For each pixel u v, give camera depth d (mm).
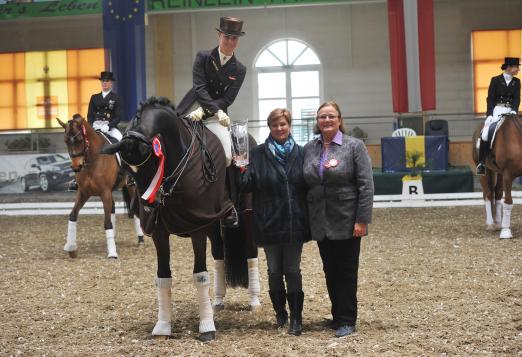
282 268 4996
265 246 4922
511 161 9297
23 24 21109
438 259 7918
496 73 20094
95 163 8805
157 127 4500
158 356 4414
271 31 20625
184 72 20906
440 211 13172
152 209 4543
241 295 6418
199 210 4703
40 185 16984
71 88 21062
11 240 11008
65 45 21031
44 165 16938
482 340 4539
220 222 5543
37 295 6594
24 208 14758
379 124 20344
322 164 4773
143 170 4484
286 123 4863
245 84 20734
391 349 4379
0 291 6828
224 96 5340
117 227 12320
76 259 8859
